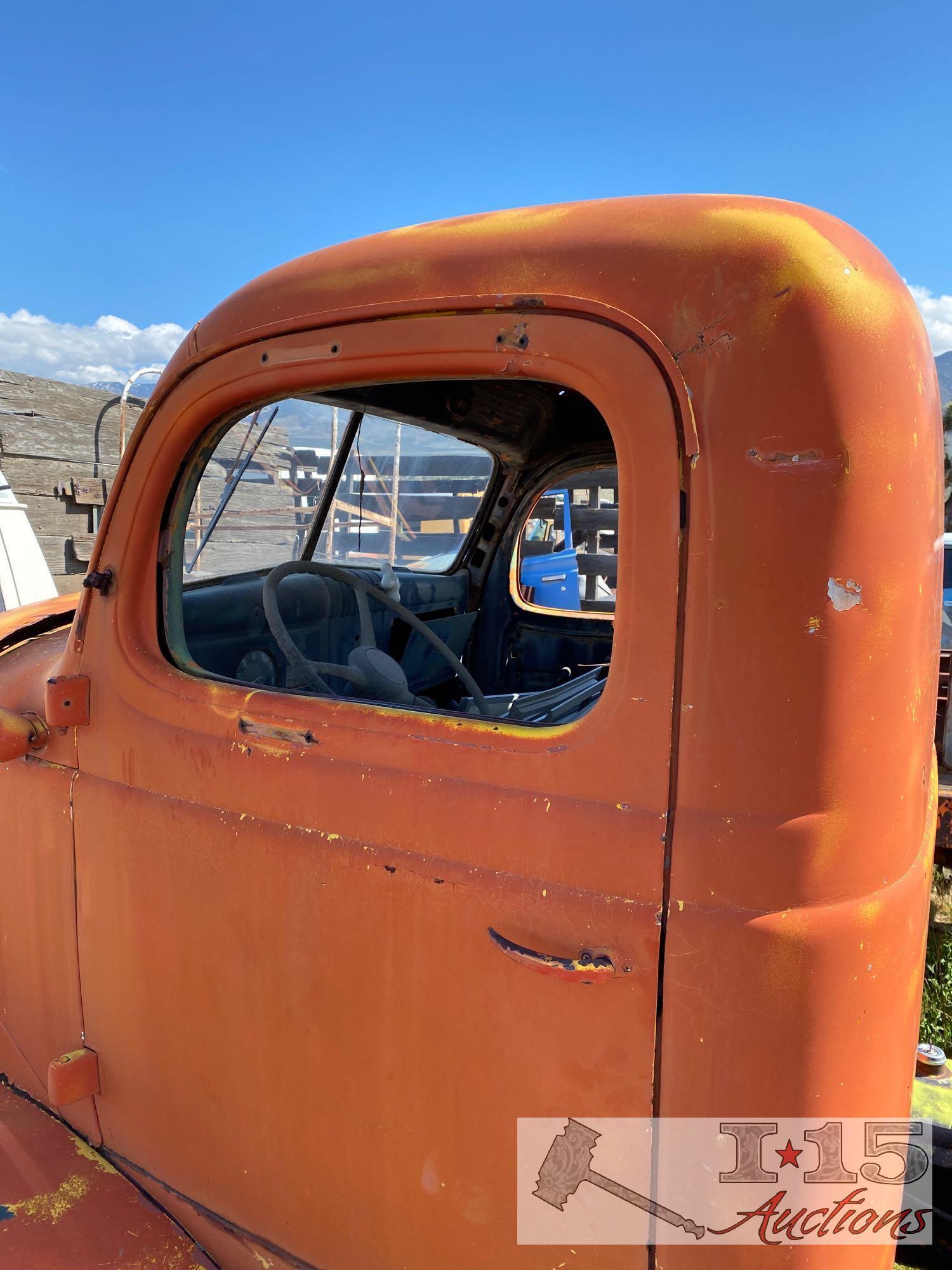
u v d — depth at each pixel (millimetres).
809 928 874
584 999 966
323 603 1873
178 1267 1266
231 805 1237
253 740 1215
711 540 886
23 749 1473
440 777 1061
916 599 905
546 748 993
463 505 2773
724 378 871
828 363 841
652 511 913
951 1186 1643
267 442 1774
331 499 2035
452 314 1019
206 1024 1297
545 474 2760
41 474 5430
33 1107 1622
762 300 856
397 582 2197
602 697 969
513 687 3098
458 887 1035
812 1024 883
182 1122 1356
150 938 1353
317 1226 1218
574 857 965
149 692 1328
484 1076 1042
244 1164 1285
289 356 1147
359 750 1126
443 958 1054
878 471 856
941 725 1940
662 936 919
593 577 3984
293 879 1171
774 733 877
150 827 1330
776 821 882
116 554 1372
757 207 910
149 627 1367
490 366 1000
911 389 888
